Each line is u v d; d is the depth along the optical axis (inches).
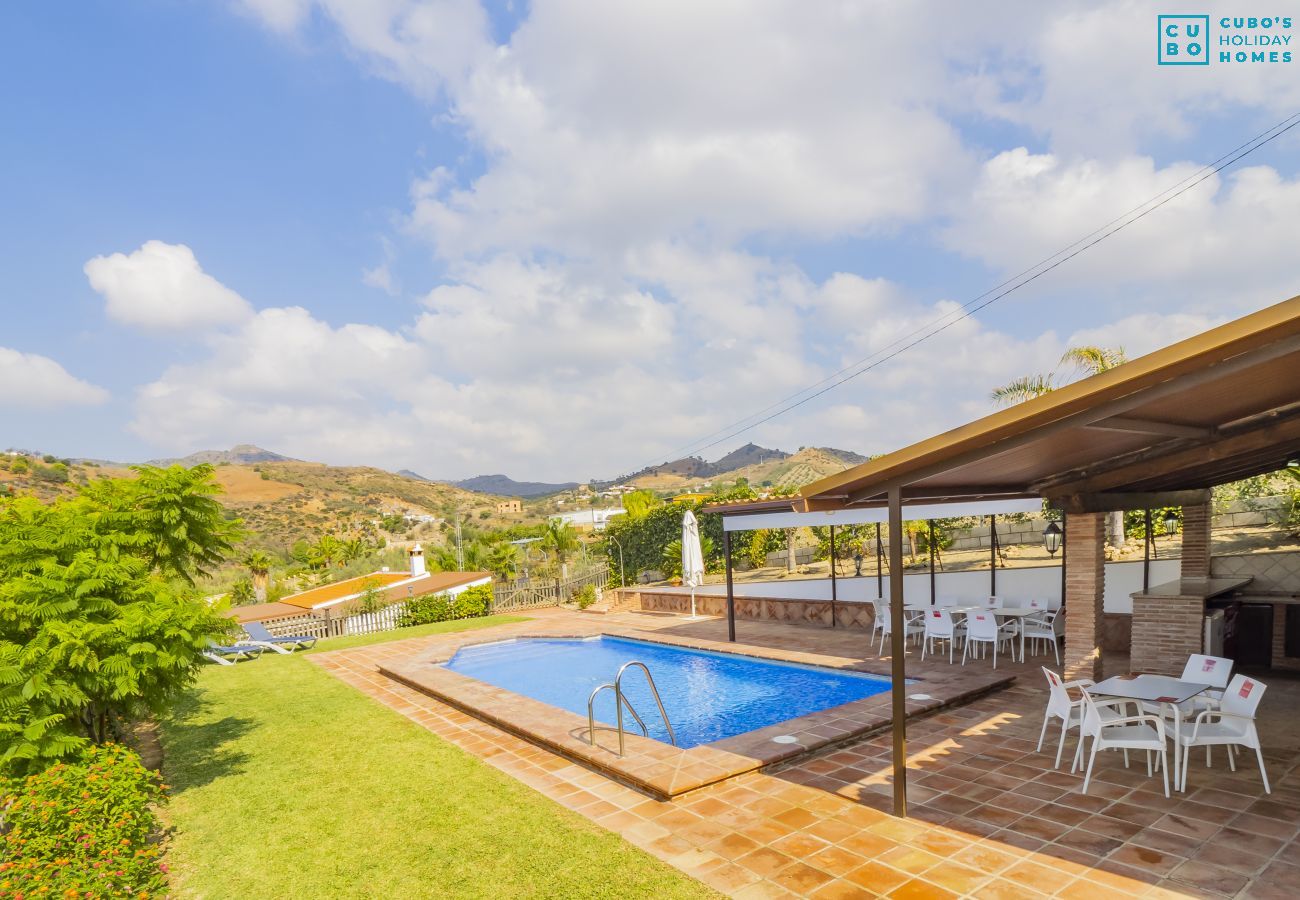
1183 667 353.4
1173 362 144.2
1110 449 290.7
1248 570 499.8
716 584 1011.3
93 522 333.4
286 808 280.1
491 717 393.7
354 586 1109.1
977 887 188.4
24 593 263.0
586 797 274.5
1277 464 403.2
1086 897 180.4
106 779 213.9
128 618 279.6
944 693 383.2
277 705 470.6
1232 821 217.9
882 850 213.8
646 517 1232.8
